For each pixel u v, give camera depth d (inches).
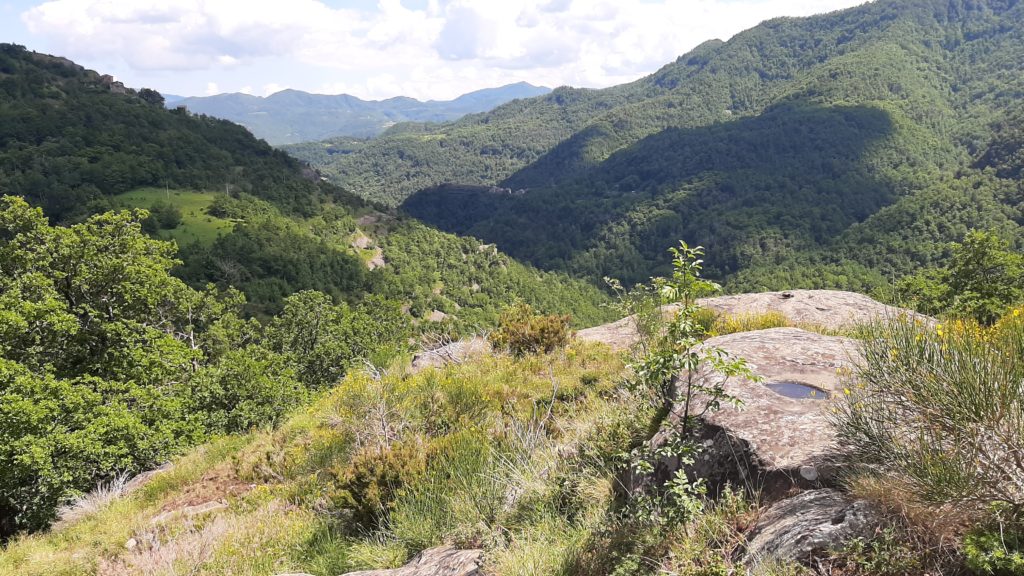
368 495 198.8
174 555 216.5
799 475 103.9
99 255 832.9
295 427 346.9
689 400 139.6
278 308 3784.5
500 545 134.7
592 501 145.1
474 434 221.6
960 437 81.3
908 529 77.9
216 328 1382.9
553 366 308.5
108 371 792.9
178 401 740.0
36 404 581.9
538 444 206.1
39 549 290.5
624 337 360.8
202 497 293.4
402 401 276.8
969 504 74.2
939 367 88.3
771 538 87.9
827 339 190.4
